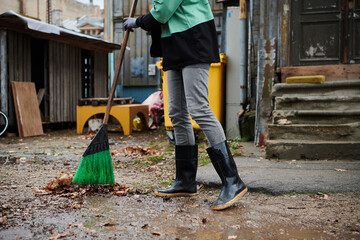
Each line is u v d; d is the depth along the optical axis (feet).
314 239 5.81
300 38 17.76
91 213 7.11
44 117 28.02
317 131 13.69
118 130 26.12
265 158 13.15
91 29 65.72
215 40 7.86
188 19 7.47
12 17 21.63
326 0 17.49
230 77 18.60
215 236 5.96
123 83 38.11
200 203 7.85
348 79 16.70
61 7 86.22
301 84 16.03
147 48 37.42
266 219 6.77
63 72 28.73
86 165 8.19
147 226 6.42
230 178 7.48
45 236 5.88
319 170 10.60
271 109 16.93
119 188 8.92
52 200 7.96
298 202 7.82
